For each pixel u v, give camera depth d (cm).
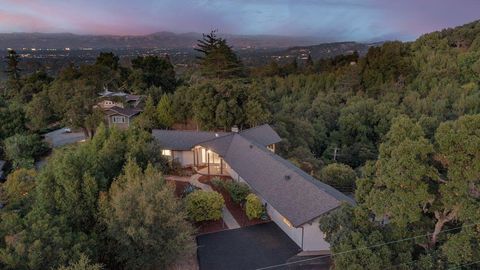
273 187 2795
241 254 2302
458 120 1452
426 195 1442
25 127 5144
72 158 2141
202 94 4869
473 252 1343
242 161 3456
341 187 3762
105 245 1989
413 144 1466
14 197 2358
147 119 4897
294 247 2377
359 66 9100
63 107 5128
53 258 1627
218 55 7138
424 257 1486
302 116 7031
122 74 8356
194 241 2386
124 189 2041
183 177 3619
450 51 8956
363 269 1537
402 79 8112
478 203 1345
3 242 1667
